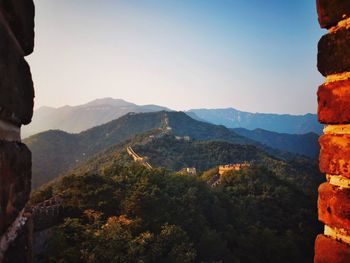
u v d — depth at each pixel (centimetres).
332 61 165
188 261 2994
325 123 170
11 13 135
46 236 2962
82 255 2486
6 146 133
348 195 154
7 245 132
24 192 160
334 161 163
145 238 3017
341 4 158
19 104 149
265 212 6625
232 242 4894
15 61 144
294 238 5606
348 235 153
